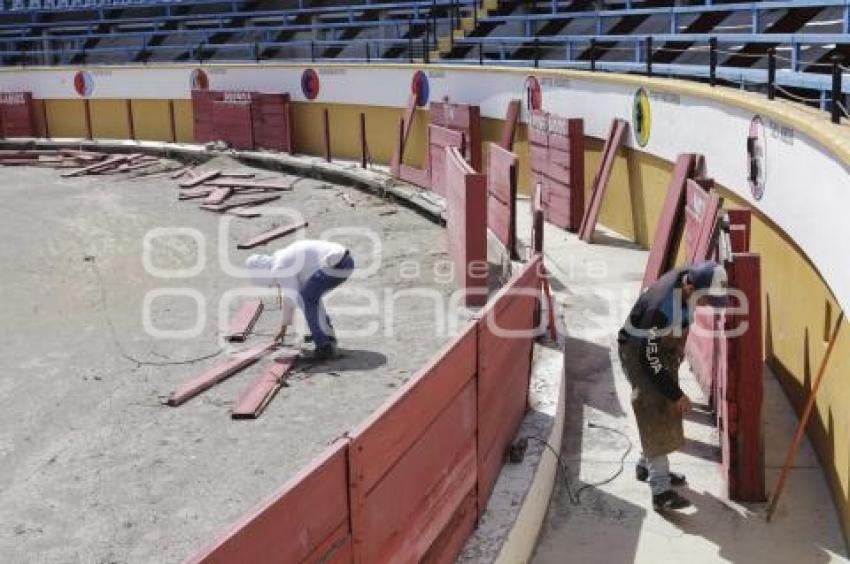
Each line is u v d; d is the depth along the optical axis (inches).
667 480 219.1
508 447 226.8
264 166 823.7
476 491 197.3
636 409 218.1
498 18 716.7
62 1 1227.2
